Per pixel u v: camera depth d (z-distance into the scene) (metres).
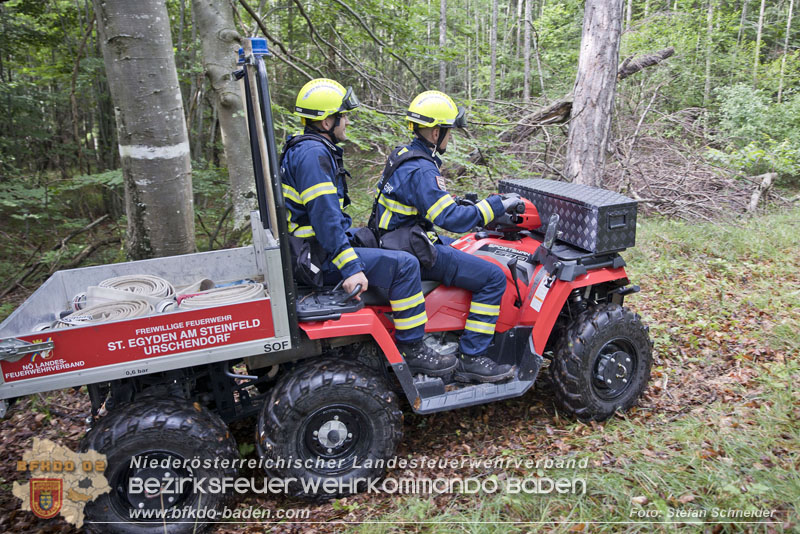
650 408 3.51
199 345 2.50
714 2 15.55
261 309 2.56
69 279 3.07
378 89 7.39
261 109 2.47
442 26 14.88
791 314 4.66
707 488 2.60
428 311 3.20
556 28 18.34
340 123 2.88
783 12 17.16
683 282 5.57
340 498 2.84
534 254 3.32
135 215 4.07
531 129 8.45
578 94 6.66
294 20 12.65
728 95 12.00
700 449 2.90
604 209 3.11
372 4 6.98
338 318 2.73
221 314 2.51
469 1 20.64
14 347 2.25
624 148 9.08
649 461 2.84
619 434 3.19
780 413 3.16
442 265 3.08
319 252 2.85
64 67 9.16
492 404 3.68
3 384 2.27
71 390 4.05
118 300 2.79
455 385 3.24
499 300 3.18
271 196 2.63
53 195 7.11
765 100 12.36
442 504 2.73
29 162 10.59
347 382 2.71
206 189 7.49
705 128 11.10
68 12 9.79
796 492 2.47
